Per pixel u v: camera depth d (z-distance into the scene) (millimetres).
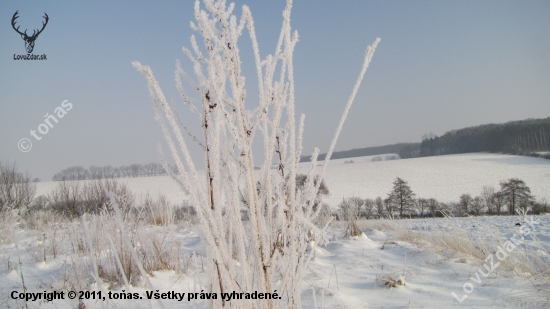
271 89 1526
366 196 34875
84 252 3664
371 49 1492
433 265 3811
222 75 1352
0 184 10742
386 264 3980
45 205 11438
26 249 4305
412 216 30141
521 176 45281
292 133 1531
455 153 81438
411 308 2596
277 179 1658
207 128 1516
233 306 1430
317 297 2861
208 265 1492
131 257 3285
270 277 1471
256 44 1468
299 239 1664
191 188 1312
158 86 1254
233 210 1488
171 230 3949
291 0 1521
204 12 1440
